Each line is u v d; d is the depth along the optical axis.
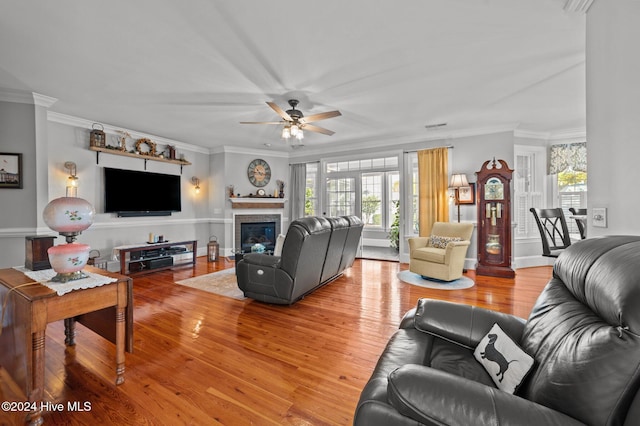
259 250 5.09
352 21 2.08
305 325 2.73
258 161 6.59
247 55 2.53
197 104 3.69
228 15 2.01
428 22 2.09
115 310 1.86
